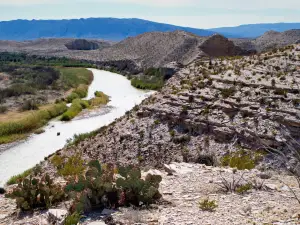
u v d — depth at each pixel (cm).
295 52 2689
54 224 632
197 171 1003
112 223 602
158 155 1869
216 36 10500
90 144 2311
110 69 11781
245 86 2064
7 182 2091
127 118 2389
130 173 716
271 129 1545
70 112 4388
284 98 1744
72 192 691
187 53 10769
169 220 596
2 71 8856
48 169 2114
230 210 643
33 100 5222
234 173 977
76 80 8069
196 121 1912
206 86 2266
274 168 1234
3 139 3300
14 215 721
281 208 641
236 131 1677
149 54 12275
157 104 2275
